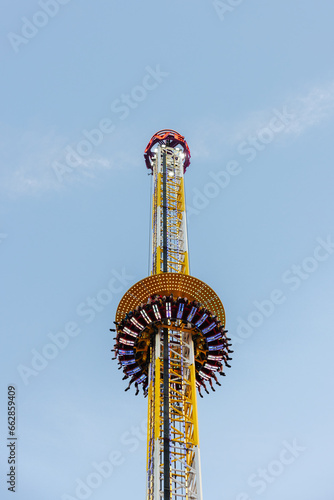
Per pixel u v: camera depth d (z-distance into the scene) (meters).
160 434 48.75
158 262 66.50
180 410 52.47
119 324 58.50
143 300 59.31
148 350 58.69
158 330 57.28
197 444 48.91
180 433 49.69
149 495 46.12
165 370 53.66
